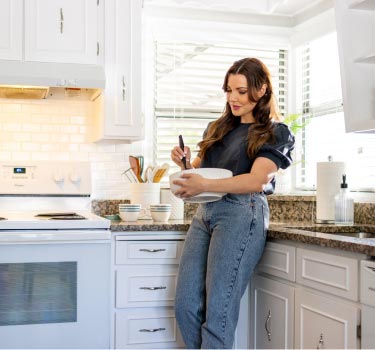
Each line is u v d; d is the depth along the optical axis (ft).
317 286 7.15
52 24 9.91
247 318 9.00
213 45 11.64
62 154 10.87
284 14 11.86
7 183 10.21
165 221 9.80
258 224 7.95
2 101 10.62
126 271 9.05
